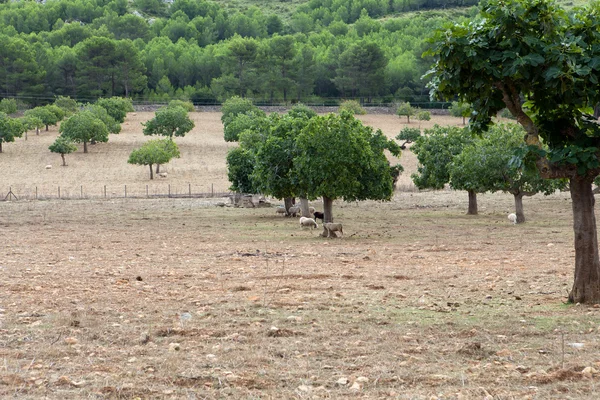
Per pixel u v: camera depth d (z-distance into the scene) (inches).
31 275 666.2
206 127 5590.6
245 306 491.5
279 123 1483.8
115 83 7268.7
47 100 6756.9
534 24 442.0
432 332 402.6
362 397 275.6
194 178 3444.9
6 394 276.2
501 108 497.4
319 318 446.3
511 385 293.1
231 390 285.6
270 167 1451.8
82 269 732.0
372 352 352.8
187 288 591.5
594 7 469.1
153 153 3383.4
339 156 1244.5
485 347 362.3
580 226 501.7
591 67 436.5
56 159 3988.7
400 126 5546.3
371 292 567.2
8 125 4160.9
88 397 273.1
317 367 324.5
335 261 840.9
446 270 732.7
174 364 323.3
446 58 453.1
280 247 1060.5
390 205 2284.7
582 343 369.4
